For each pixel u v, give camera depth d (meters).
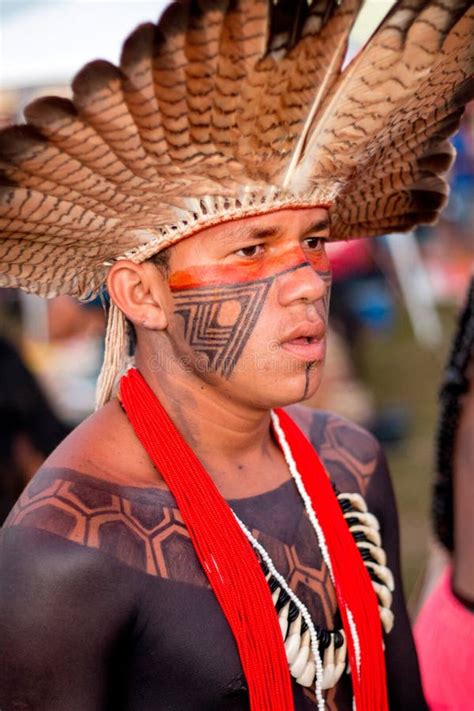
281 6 1.53
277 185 1.68
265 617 1.74
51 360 5.85
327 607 1.89
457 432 2.48
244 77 1.55
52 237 1.69
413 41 1.69
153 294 1.79
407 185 2.04
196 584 1.72
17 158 1.52
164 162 1.60
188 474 1.76
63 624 1.61
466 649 2.42
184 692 1.71
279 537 1.88
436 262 10.01
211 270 1.72
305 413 2.19
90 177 1.59
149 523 1.72
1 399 3.82
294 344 1.74
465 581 2.45
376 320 8.80
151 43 1.46
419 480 6.27
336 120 1.70
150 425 1.80
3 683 1.64
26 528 1.65
